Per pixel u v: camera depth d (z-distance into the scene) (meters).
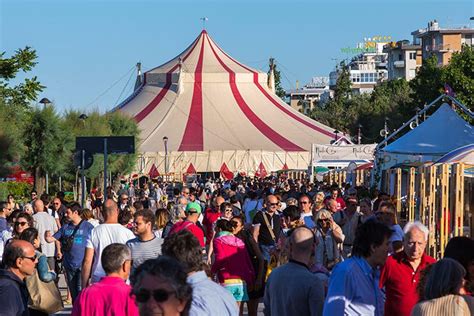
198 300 7.46
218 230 14.81
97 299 8.75
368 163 47.88
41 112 44.53
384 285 9.38
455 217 20.05
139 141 62.25
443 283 7.39
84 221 16.73
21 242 10.10
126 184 53.12
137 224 12.14
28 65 36.19
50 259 18.64
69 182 54.03
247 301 14.41
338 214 17.48
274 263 15.35
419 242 9.27
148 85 84.56
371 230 8.68
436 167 21.27
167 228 18.58
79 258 16.62
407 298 9.27
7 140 35.59
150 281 5.43
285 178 56.69
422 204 22.19
